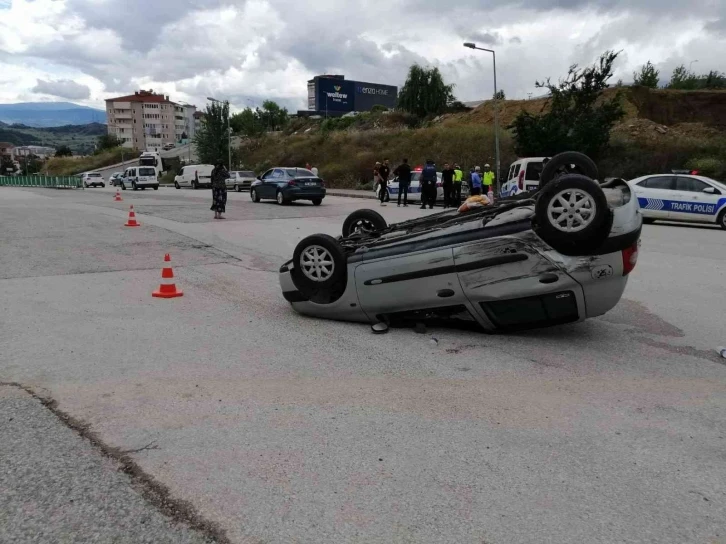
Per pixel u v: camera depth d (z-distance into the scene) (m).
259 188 23.92
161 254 10.66
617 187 6.00
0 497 2.99
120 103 161.00
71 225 14.30
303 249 6.31
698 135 33.59
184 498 3.00
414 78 57.91
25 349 5.32
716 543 2.69
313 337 5.83
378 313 6.11
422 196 21.38
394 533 2.73
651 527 2.80
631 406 4.20
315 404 4.19
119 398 4.25
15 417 3.91
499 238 5.42
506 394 4.40
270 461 3.37
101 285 8.09
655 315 6.77
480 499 3.02
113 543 2.65
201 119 67.25
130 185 43.91
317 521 2.82
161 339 5.71
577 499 3.03
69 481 3.14
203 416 3.96
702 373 4.90
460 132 40.34
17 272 8.75
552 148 26.56
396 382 4.63
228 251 11.19
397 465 3.35
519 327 5.63
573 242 5.14
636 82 47.12
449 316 5.80
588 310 5.40
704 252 11.59
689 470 3.33
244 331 6.03
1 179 65.69
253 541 2.67
